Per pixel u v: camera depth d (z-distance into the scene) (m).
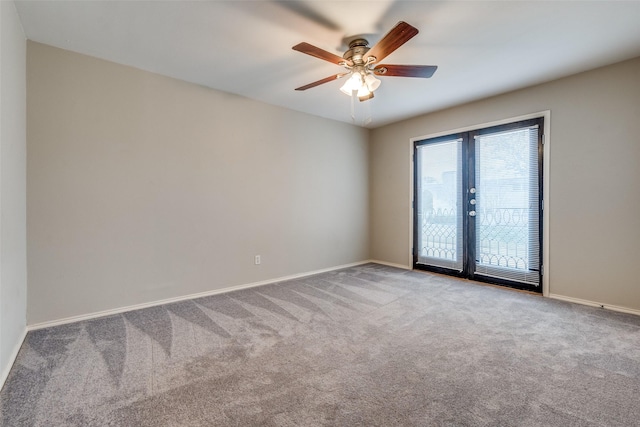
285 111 4.08
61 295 2.55
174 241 3.15
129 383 1.72
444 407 1.51
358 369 1.86
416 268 4.61
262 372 1.83
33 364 1.92
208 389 1.67
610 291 2.89
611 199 2.88
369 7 2.02
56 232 2.52
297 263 4.23
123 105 2.84
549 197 3.26
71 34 2.33
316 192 4.45
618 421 1.41
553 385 1.69
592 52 2.63
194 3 1.97
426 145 4.42
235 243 3.60
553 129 3.22
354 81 2.41
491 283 3.76
